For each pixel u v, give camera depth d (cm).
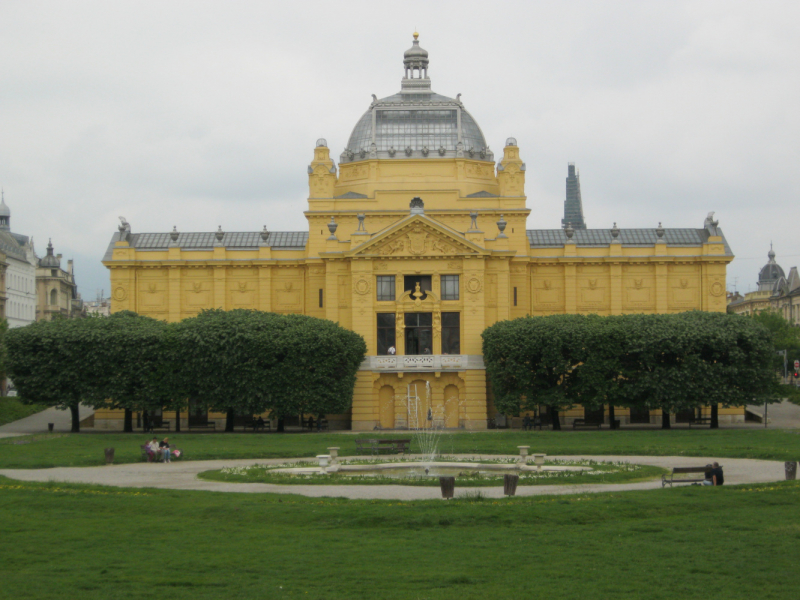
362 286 11312
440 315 11312
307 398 10019
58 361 10212
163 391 10094
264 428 11206
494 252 11356
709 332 10019
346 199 12006
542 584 3172
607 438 8731
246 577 3256
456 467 6406
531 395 10262
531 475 5959
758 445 7681
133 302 12306
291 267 12262
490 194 12100
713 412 10375
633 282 12194
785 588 3111
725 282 12156
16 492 4984
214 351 9981
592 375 10012
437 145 12231
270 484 5688
